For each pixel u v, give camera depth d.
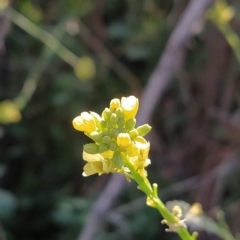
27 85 0.40
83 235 0.30
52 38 0.40
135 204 0.38
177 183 0.41
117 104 0.14
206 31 0.42
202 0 0.32
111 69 0.47
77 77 0.45
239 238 0.25
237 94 0.42
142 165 0.14
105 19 0.48
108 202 0.31
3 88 0.48
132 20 0.46
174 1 0.43
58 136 0.47
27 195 0.46
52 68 0.47
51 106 0.47
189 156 0.43
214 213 0.38
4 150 0.47
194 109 0.43
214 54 0.42
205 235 0.38
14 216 0.44
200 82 0.43
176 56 0.33
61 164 0.47
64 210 0.40
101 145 0.13
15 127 0.47
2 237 0.40
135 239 0.40
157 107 0.45
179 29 0.33
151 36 0.45
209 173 0.40
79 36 0.46
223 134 0.41
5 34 0.40
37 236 0.45
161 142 0.44
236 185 0.40
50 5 0.47
